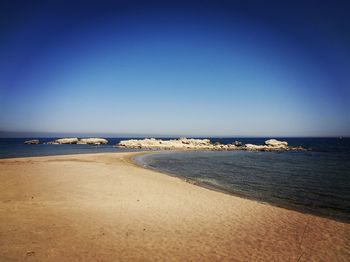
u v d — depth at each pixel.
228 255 8.16
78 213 11.56
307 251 8.76
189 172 30.83
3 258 6.93
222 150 79.38
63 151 64.44
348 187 22.19
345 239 9.98
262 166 37.31
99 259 7.34
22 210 11.49
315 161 44.88
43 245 8.00
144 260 7.50
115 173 23.61
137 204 13.57
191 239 9.31
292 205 16.44
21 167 25.73
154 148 84.69
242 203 14.97
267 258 8.09
